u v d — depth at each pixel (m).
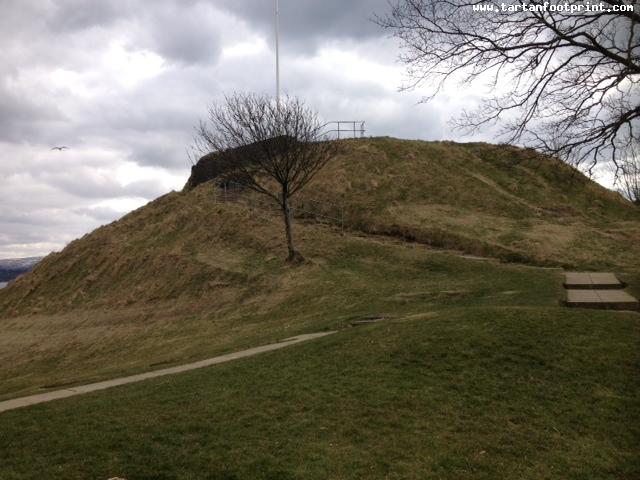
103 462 6.34
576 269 23.97
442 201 34.38
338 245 30.45
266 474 6.06
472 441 7.12
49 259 44.44
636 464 6.84
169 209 43.41
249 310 24.61
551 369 9.62
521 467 6.55
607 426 7.80
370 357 10.36
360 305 20.91
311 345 11.95
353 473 6.15
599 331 11.19
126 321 29.09
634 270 23.08
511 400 8.50
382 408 8.06
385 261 27.61
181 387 9.64
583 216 32.12
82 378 15.06
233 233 35.44
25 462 6.41
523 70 10.88
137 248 38.62
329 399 8.40
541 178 36.88
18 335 32.53
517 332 11.07
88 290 36.53
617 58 10.25
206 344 20.16
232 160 30.56
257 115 29.50
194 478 5.96
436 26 10.79
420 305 19.08
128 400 9.02
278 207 37.91
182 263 33.12
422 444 6.97
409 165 38.62
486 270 24.19
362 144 42.19
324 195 36.69
